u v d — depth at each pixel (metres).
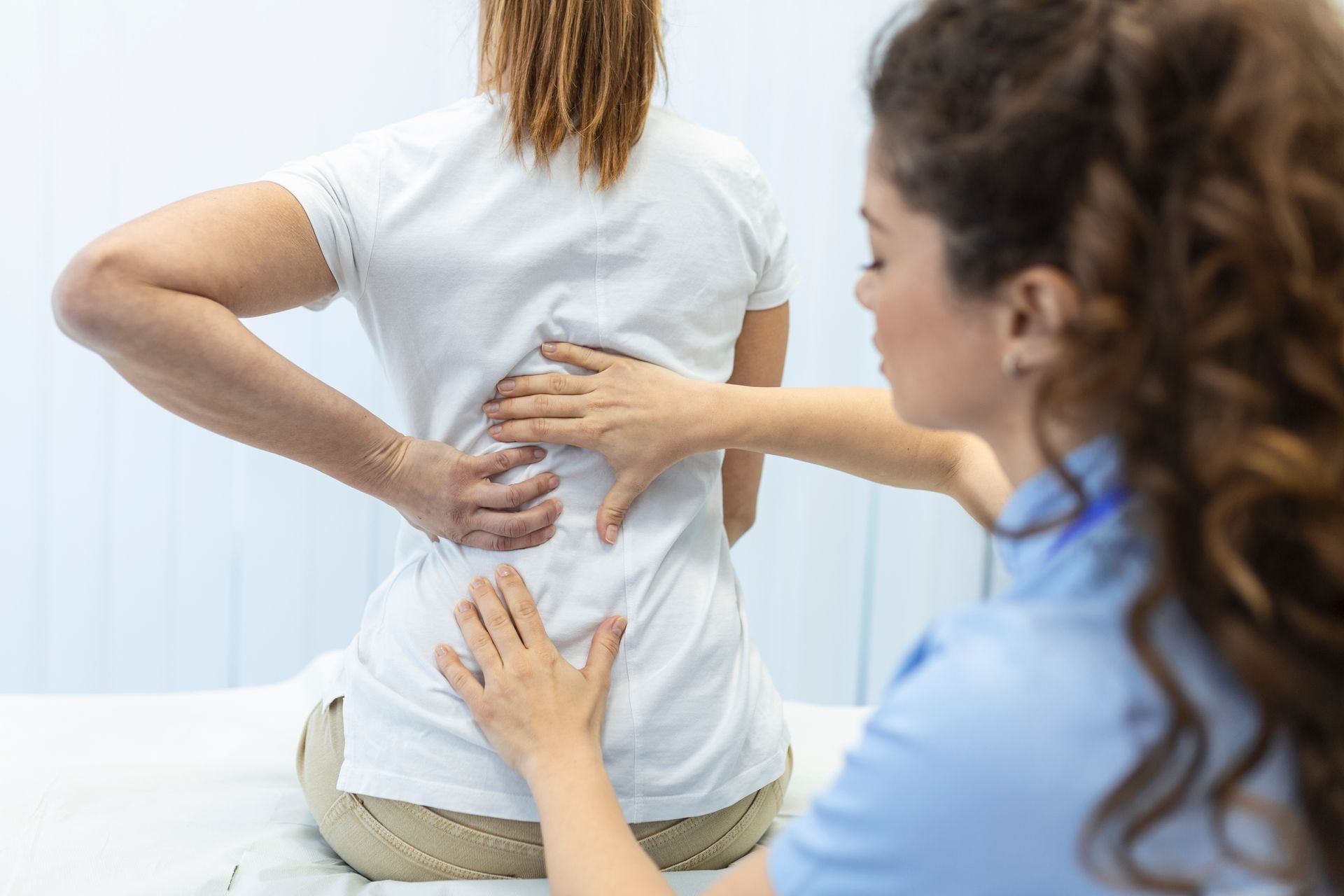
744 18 2.33
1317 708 0.51
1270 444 0.49
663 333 1.05
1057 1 0.55
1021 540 0.61
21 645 2.29
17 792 1.21
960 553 2.59
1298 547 0.51
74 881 1.04
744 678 1.09
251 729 1.45
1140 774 0.51
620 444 1.01
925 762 0.54
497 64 1.00
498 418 1.02
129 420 2.27
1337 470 0.49
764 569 2.53
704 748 1.04
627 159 1.02
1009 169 0.54
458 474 1.00
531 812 0.98
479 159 1.00
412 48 2.24
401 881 1.04
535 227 1.00
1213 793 0.52
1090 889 0.53
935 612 2.61
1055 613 0.55
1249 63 0.50
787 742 1.14
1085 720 0.52
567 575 1.02
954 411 0.64
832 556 2.53
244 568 2.35
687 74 2.34
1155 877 0.52
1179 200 0.50
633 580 1.03
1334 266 0.50
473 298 0.99
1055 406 0.54
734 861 1.13
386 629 1.05
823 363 2.47
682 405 1.02
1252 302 0.49
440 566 1.04
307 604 2.38
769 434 1.06
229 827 1.16
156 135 2.19
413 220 0.98
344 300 2.28
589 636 1.02
